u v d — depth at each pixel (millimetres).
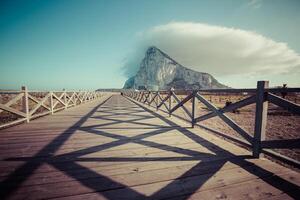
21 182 1930
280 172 2205
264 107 2551
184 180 2008
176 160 2562
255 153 2666
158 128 4609
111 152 2869
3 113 9992
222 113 3449
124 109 9180
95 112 7879
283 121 9680
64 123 5238
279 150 4734
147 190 1812
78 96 12578
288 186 1891
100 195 1719
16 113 4820
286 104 2189
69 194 1727
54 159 2570
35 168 2275
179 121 5641
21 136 3803
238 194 1748
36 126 4809
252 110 14625
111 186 1875
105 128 4586
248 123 9039
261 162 2504
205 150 2984
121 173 2160
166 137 3768
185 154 2801
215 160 2568
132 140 3537
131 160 2553
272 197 1700
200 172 2199
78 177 2053
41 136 3809
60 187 1844
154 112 7879
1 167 2297
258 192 1781
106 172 2184
